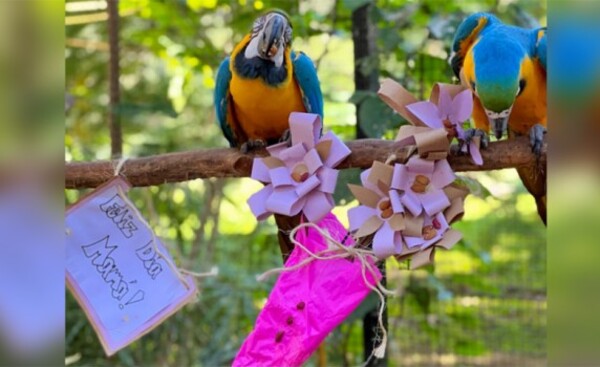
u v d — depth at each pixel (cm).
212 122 426
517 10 303
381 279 149
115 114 314
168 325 373
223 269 384
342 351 358
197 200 409
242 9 341
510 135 186
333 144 150
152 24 395
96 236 157
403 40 294
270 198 149
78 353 354
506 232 384
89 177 167
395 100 149
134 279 154
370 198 145
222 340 377
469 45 176
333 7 320
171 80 423
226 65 193
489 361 366
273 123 191
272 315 147
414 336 366
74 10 385
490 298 368
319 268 148
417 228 141
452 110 147
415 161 144
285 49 183
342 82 392
